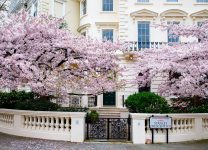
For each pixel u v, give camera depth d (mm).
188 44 17984
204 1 32688
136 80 21234
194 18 32281
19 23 16203
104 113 27156
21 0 39000
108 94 31453
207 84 16078
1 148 12297
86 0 34469
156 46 30266
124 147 12711
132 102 15781
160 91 19094
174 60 17078
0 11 22031
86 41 18391
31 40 16094
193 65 15945
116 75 19969
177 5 32406
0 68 15219
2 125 16859
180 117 14172
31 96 20375
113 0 33844
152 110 14508
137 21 32188
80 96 28578
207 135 14945
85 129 14461
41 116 14711
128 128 14172
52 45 16516
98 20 33594
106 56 17984
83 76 18031
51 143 13398
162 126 13695
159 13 32188
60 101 21906
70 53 17312
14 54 15047
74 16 36719
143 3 32250
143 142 13594
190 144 13547
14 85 15750
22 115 15406
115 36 33469
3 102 18859
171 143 13742
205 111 16156
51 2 33781
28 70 15164
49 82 16391
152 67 17984
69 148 12398
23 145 12945
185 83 15594
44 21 16938
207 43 16531
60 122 14477
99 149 12266
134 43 30797
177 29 18172
